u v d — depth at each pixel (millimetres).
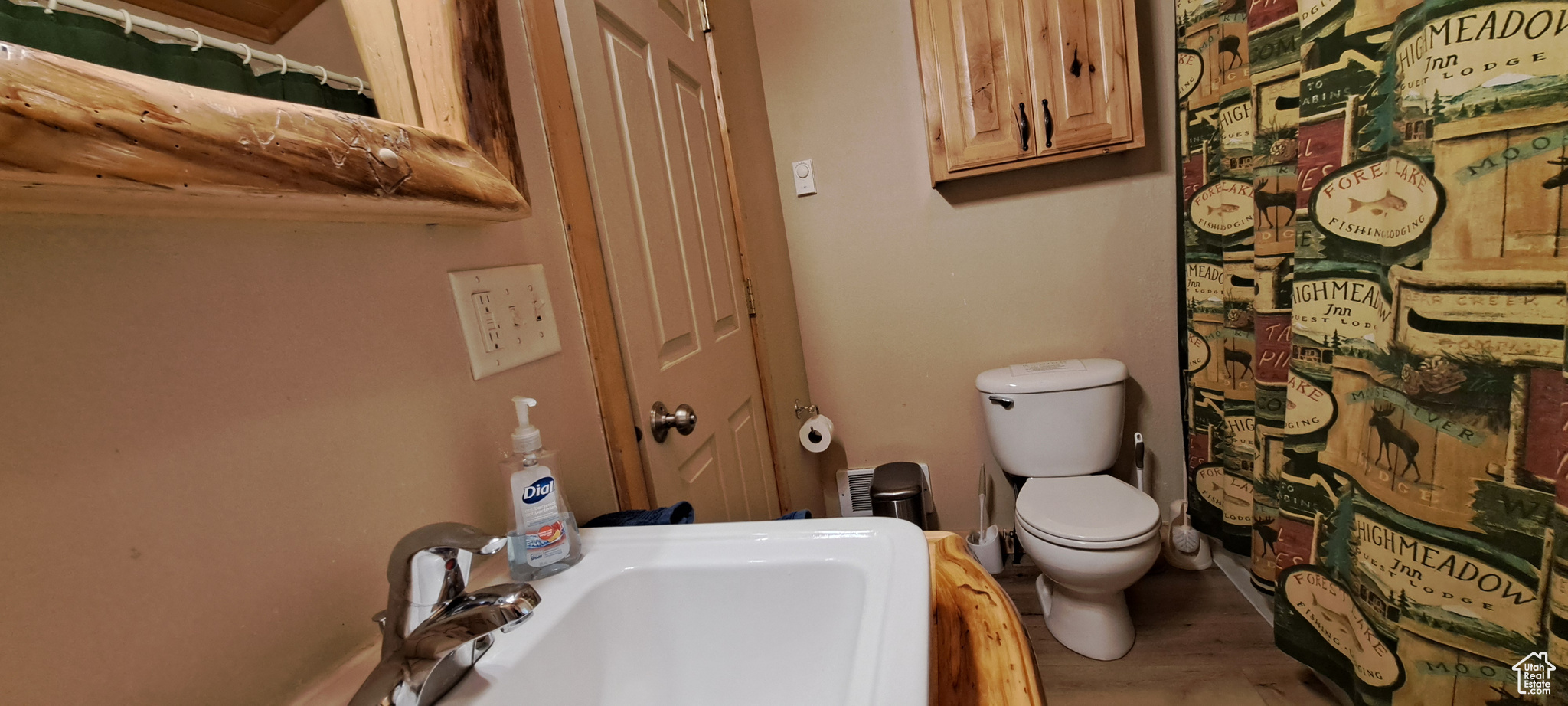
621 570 564
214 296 402
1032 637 1585
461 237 633
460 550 417
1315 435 1107
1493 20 761
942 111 1626
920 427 1997
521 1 787
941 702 415
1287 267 1261
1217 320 1557
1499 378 816
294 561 441
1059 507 1515
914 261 1900
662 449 985
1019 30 1540
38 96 270
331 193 410
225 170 342
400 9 556
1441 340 859
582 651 513
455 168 544
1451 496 879
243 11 477
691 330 1172
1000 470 1967
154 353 368
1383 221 933
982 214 1833
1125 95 1513
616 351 891
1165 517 1866
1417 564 931
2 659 300
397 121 555
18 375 313
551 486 565
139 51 391
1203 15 1451
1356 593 1048
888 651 382
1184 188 1570
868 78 1833
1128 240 1763
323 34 543
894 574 478
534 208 767
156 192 321
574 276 829
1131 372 1826
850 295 1961
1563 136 736
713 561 553
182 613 373
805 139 1896
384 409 525
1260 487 1378
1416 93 846
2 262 311
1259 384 1337
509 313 688
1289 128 1210
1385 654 993
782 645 525
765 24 1869
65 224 334
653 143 1099
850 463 2066
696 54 1385
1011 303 1863
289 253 453
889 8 1792
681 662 550
